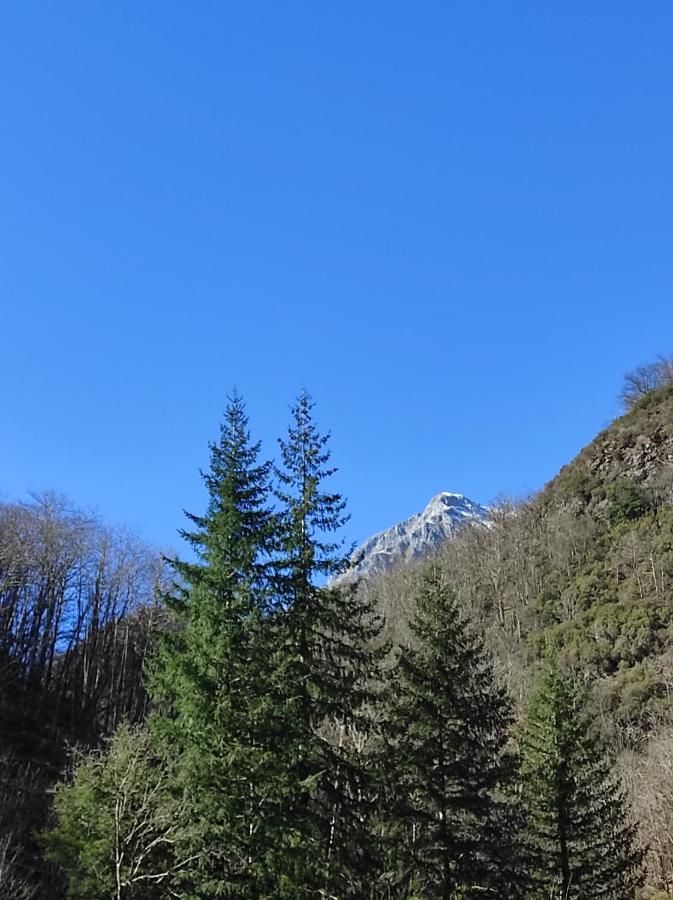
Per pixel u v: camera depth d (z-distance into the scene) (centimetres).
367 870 1834
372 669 2066
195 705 1730
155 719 1783
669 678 4712
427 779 2069
